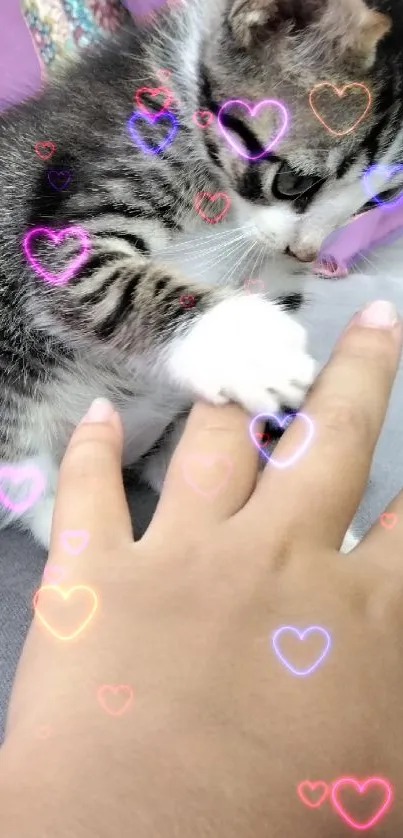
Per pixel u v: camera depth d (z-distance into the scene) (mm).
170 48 237
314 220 233
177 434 254
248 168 225
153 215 228
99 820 95
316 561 130
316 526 134
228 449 151
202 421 160
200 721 107
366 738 108
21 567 233
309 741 106
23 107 260
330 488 138
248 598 123
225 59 218
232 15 211
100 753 103
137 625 120
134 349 209
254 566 128
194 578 127
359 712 111
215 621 120
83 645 119
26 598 218
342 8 199
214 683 112
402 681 116
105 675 114
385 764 107
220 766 102
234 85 217
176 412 247
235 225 240
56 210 228
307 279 278
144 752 103
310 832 98
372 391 151
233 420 160
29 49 367
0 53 368
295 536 132
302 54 207
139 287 209
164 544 134
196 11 236
